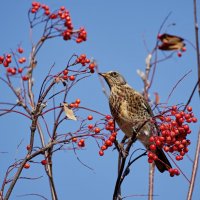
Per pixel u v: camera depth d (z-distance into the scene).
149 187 11.26
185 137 9.92
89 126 9.41
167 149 9.88
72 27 11.25
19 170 8.46
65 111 9.20
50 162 9.66
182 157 9.95
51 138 9.35
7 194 8.16
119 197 10.05
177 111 9.88
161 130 9.80
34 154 8.70
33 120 8.96
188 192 10.10
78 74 9.74
